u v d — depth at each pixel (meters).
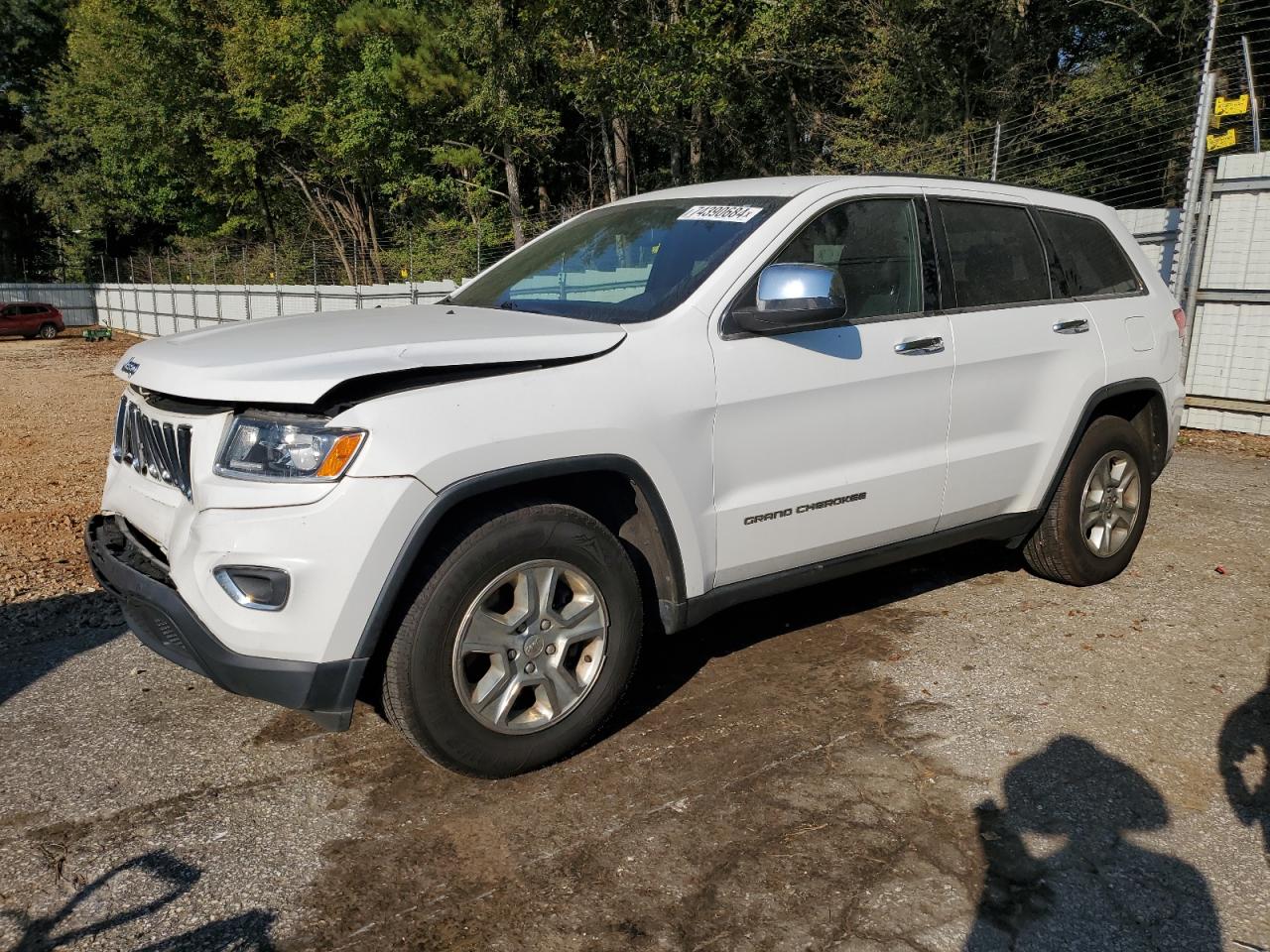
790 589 3.85
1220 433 9.12
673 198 4.24
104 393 17.86
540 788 3.23
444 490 2.87
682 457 3.35
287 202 40.47
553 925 2.59
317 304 24.66
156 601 2.98
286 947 2.52
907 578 5.23
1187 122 13.15
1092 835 2.96
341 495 2.76
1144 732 3.57
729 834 2.96
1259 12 16.83
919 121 20.83
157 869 2.84
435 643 2.94
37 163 49.69
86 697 3.97
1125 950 2.49
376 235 35.22
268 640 2.78
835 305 3.34
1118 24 20.47
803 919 2.60
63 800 3.20
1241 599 4.90
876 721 3.66
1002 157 13.93
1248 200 8.72
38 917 2.64
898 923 2.58
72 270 52.06
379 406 2.83
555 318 3.54
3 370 23.81
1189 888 2.72
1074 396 4.59
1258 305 8.80
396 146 27.55
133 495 3.30
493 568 3.01
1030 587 5.07
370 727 3.70
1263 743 3.50
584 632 3.24
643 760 3.39
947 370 4.06
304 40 29.73
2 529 6.90
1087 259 4.86
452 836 2.98
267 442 2.82
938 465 4.09
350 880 2.78
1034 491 4.59
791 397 3.60
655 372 3.30
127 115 37.12
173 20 35.00
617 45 19.16
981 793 3.17
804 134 23.67
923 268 4.11
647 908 2.65
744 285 3.56
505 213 27.42
